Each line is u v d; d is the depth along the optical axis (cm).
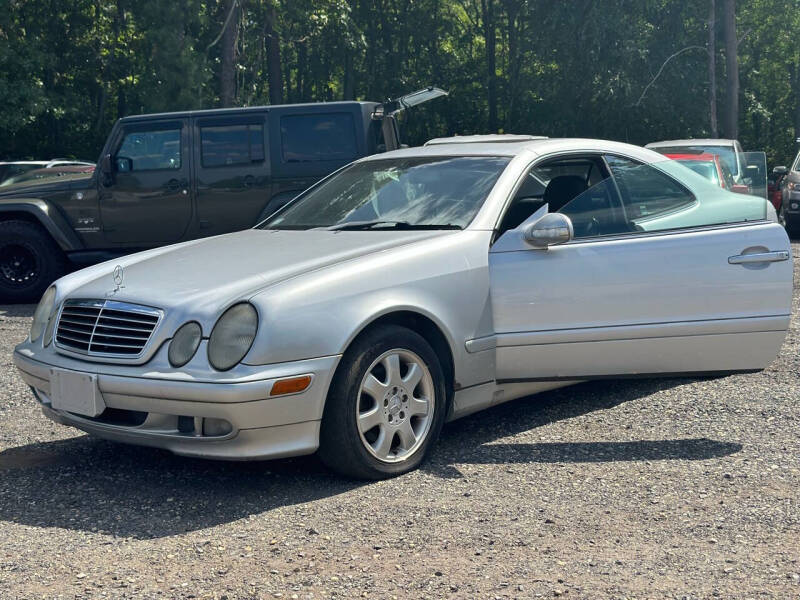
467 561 346
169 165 1051
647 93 3322
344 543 367
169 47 2675
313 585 328
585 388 611
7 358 764
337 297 431
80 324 455
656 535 369
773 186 2072
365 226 522
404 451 455
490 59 4084
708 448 483
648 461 464
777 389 598
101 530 389
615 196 525
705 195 548
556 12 3247
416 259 465
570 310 499
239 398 401
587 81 3309
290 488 437
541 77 3544
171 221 1057
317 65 4016
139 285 454
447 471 456
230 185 1041
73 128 3381
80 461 488
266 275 443
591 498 413
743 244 526
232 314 416
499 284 490
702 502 405
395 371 449
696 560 344
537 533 373
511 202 515
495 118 4031
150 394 416
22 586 333
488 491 425
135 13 3241
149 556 359
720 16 3497
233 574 340
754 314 525
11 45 2900
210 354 411
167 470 469
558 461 468
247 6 2986
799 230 1784
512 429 526
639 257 509
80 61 3328
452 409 484
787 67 4809
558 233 484
